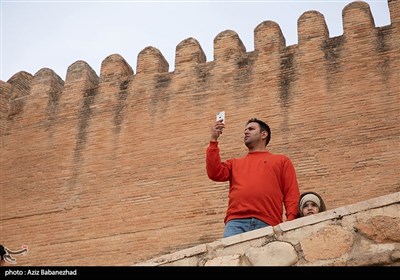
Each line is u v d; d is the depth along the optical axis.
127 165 16.27
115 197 15.83
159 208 15.16
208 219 14.45
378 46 15.33
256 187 6.91
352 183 13.55
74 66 19.20
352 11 16.23
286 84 15.78
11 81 19.95
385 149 13.70
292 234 5.58
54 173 17.05
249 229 6.67
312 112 15.00
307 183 13.94
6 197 17.17
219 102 16.27
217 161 7.29
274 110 15.45
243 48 17.84
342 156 14.02
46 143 17.80
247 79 16.36
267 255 5.52
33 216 16.45
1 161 18.08
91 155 16.91
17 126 18.66
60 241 15.66
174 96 17.00
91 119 17.66
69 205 16.22
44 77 19.39
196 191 15.02
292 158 14.48
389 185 13.16
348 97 14.86
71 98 18.42
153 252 14.48
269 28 17.06
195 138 15.94
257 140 7.62
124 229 15.19
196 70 17.22
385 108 14.29
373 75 14.93
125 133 16.91
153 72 17.83
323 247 5.43
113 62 18.59
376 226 5.40
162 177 15.64
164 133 16.41
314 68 15.73
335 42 15.95
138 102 17.36
